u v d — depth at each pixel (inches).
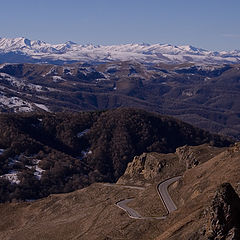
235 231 2335.1
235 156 4160.9
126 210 4352.9
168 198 4365.2
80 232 4330.7
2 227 5551.2
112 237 3698.3
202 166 4498.0
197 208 3262.8
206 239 2383.1
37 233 4744.1
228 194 2427.4
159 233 3376.0
